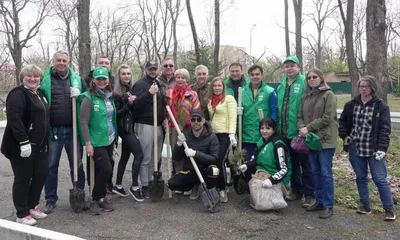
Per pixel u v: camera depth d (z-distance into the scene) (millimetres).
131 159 8062
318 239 3973
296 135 4957
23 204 4293
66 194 5570
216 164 4996
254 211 4789
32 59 34969
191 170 5039
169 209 4887
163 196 5438
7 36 26359
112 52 31484
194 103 5199
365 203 4652
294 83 5004
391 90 36969
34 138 4227
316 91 4570
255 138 5305
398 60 34844
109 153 4949
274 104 5172
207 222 4445
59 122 4637
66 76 4691
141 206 5004
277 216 4613
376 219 4496
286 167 4746
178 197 5395
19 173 4199
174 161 5492
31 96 4191
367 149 4441
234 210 4836
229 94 5488
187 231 4199
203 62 15539
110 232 4172
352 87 11055
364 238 3988
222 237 4047
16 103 4016
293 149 4754
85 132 4535
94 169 5051
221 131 5148
